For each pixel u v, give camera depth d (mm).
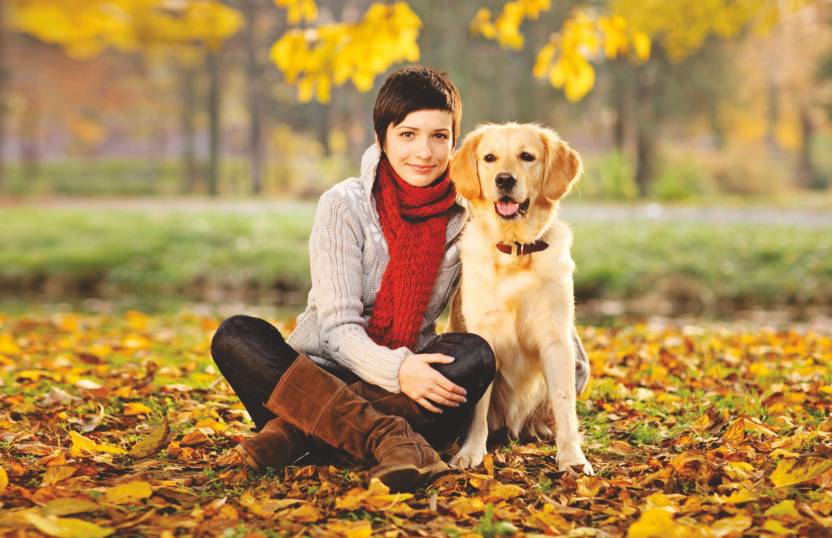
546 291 3061
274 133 42531
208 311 9391
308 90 5152
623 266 10750
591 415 3672
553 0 26766
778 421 3297
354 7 31281
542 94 29078
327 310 2809
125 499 2365
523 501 2447
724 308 9914
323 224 2891
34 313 8609
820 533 2115
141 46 31812
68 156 43844
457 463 2869
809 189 34062
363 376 2715
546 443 3316
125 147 45969
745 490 2393
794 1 10461
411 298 2838
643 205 21688
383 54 5102
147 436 2982
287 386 2645
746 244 11641
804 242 11617
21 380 4191
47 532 2064
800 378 4156
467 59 27641
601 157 29250
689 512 2305
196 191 35250
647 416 3559
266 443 2678
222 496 2488
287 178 37375
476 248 3094
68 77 36219
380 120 2936
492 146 3117
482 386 2762
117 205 22250
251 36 32938
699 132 33156
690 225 14289
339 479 2627
